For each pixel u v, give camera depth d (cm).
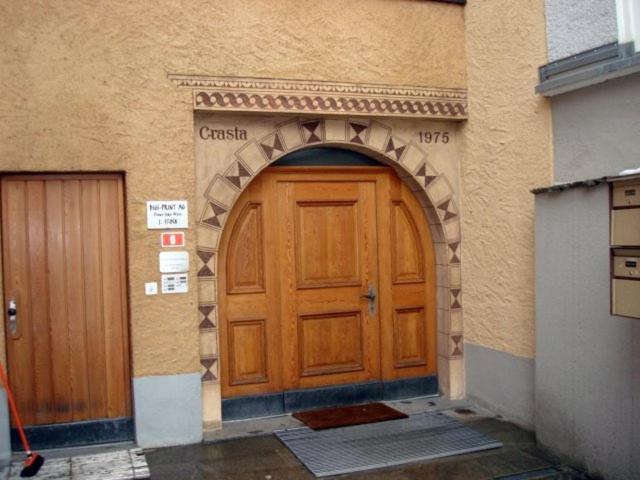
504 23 600
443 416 618
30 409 535
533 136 572
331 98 598
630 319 447
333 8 599
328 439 560
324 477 484
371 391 658
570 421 502
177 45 552
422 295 679
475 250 647
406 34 627
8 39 512
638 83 476
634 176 399
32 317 536
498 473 491
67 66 525
